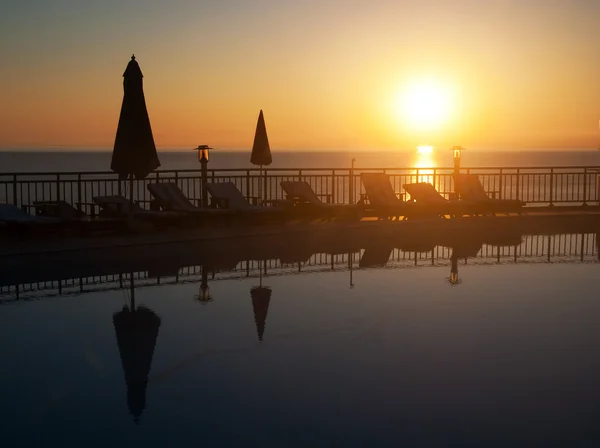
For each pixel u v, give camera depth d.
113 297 8.07
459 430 4.47
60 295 8.14
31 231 10.91
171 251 10.59
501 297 8.23
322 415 4.70
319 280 9.16
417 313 7.45
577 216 14.99
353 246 12.13
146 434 4.39
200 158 13.09
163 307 7.62
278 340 6.43
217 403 4.91
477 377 5.45
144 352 6.03
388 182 14.86
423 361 5.84
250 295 8.26
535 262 10.58
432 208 14.41
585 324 7.04
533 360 5.88
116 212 11.83
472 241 12.78
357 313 7.43
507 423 4.58
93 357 5.90
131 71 11.57
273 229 12.29
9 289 8.45
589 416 4.71
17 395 5.04
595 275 9.60
